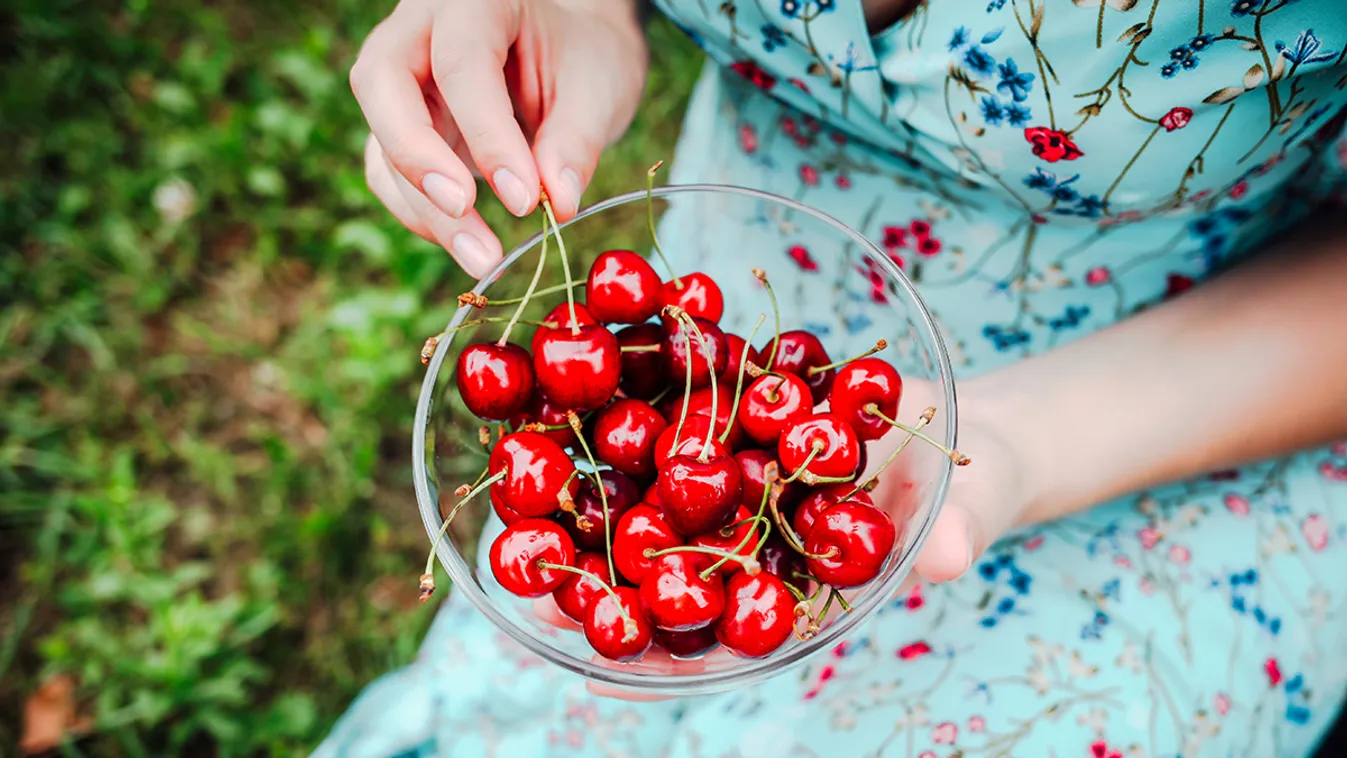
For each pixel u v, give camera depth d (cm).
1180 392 56
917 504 47
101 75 111
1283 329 56
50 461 93
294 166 107
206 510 94
